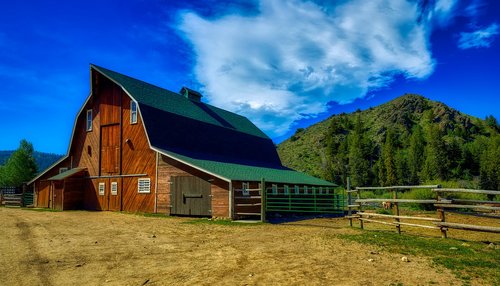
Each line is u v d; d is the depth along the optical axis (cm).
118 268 933
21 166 6119
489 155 8719
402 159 9750
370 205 4347
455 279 770
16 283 809
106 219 2259
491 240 1312
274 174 3269
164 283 793
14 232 1593
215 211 2380
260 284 761
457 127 12300
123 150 2997
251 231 1652
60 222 2036
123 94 3070
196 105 3909
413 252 1054
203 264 962
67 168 3422
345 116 15238
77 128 3378
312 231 1609
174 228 1781
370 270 853
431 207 3203
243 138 4128
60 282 814
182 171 2595
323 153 11644
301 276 812
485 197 3519
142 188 2823
